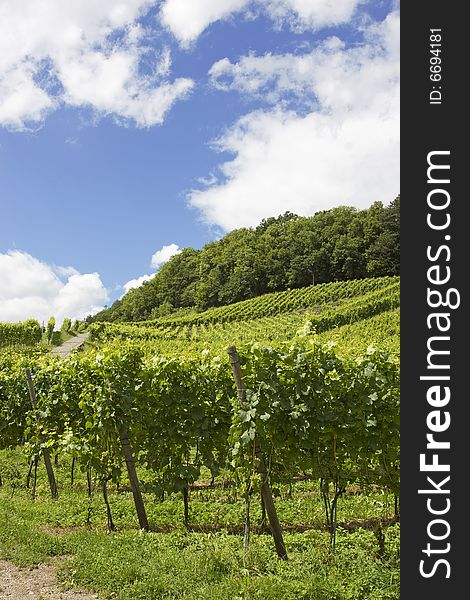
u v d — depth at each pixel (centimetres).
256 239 13388
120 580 565
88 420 902
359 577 548
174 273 15200
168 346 4412
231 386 958
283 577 560
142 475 1226
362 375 739
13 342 4941
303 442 712
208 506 938
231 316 8419
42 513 881
